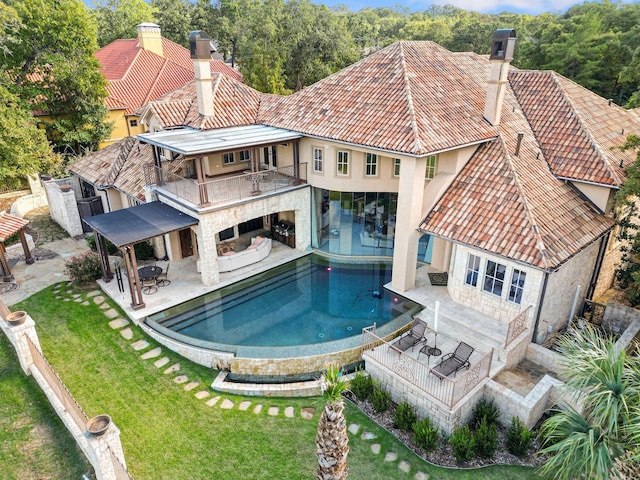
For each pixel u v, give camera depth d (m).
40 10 33.25
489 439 13.69
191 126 24.98
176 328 19.12
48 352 17.61
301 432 14.39
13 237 27.23
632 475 10.59
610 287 22.73
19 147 30.47
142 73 48.44
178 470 12.90
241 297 21.78
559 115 22.73
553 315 17.84
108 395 15.66
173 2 85.56
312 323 19.78
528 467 13.35
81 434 12.60
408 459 13.55
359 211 25.12
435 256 23.03
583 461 11.27
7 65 34.09
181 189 22.28
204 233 21.16
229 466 13.09
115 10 81.50
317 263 25.34
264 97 28.52
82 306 20.58
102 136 40.28
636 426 10.61
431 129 19.67
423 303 19.95
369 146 19.86
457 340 17.45
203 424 14.60
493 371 15.64
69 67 34.84
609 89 51.47
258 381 16.98
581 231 17.86
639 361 12.34
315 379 16.91
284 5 60.50
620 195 17.52
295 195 24.66
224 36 78.62
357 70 25.25
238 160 27.16
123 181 26.50
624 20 58.12
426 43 26.59
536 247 16.20
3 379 15.80
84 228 28.95
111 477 11.29
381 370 15.89
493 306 18.14
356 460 13.47
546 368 16.55
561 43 53.25
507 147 20.56
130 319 19.72
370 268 24.72
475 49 76.12
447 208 19.70
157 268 22.00
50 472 12.31
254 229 28.92
